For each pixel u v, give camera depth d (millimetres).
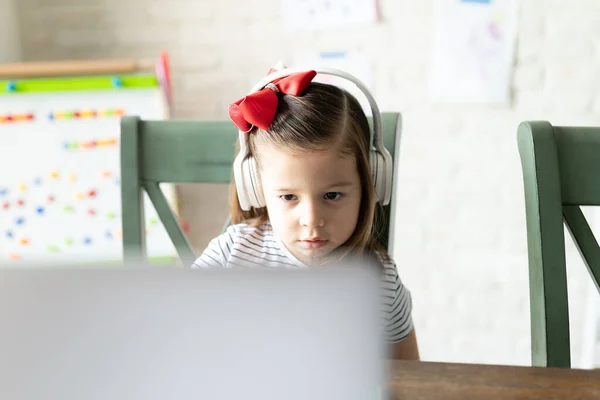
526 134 876
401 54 1874
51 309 433
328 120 844
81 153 1768
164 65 1756
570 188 868
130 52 1945
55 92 1738
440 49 1854
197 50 1931
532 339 874
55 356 438
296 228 871
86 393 440
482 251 1999
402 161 1953
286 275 421
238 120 870
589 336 1963
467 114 1902
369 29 1866
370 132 947
